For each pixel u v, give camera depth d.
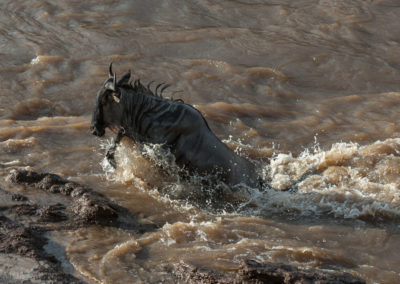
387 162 11.19
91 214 8.78
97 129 9.52
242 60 16.64
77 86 14.77
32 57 16.55
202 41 17.67
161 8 20.17
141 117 9.55
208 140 9.80
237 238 8.53
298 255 7.99
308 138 12.65
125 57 16.48
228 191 10.05
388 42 17.88
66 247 7.99
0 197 9.33
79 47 17.19
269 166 11.40
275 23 19.12
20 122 12.72
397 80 15.64
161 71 15.72
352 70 16.08
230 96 14.55
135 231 8.61
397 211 9.48
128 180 10.26
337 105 14.20
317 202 9.88
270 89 14.95
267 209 9.75
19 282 6.96
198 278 7.29
